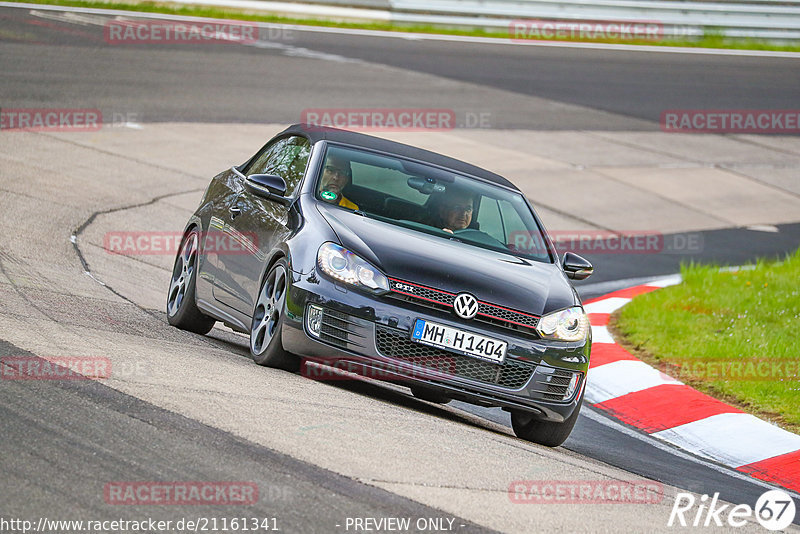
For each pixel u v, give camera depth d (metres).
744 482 24.47
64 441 16.25
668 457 25.97
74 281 32.09
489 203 27.05
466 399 22.92
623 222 60.06
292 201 25.25
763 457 26.83
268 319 24.14
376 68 86.31
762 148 83.31
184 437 17.20
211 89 71.31
